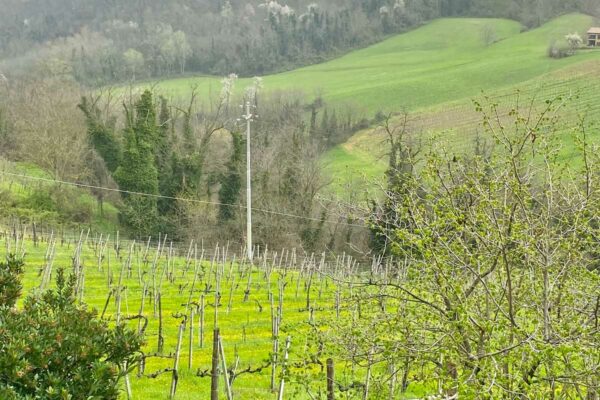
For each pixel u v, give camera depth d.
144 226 66.00
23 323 11.73
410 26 183.75
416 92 113.38
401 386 17.61
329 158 79.69
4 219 58.53
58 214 63.53
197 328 28.45
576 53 118.69
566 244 13.23
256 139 79.56
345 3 197.25
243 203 67.50
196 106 102.00
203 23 168.38
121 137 73.50
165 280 39.31
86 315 12.84
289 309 32.97
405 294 15.11
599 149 14.05
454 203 13.84
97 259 43.94
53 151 70.75
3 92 94.31
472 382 12.19
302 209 64.50
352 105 107.44
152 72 141.00
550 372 12.55
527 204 13.45
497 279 14.74
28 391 10.84
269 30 170.00
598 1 163.00
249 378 21.69
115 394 11.55
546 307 12.75
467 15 186.75
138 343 12.62
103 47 137.25
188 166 67.94
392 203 15.29
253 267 46.50
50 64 114.75
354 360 14.31
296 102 101.56
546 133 13.46
